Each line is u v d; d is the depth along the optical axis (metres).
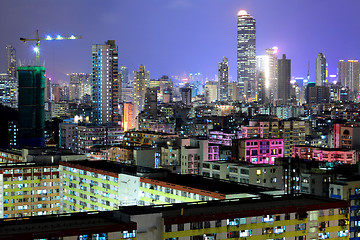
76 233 116.06
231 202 146.38
